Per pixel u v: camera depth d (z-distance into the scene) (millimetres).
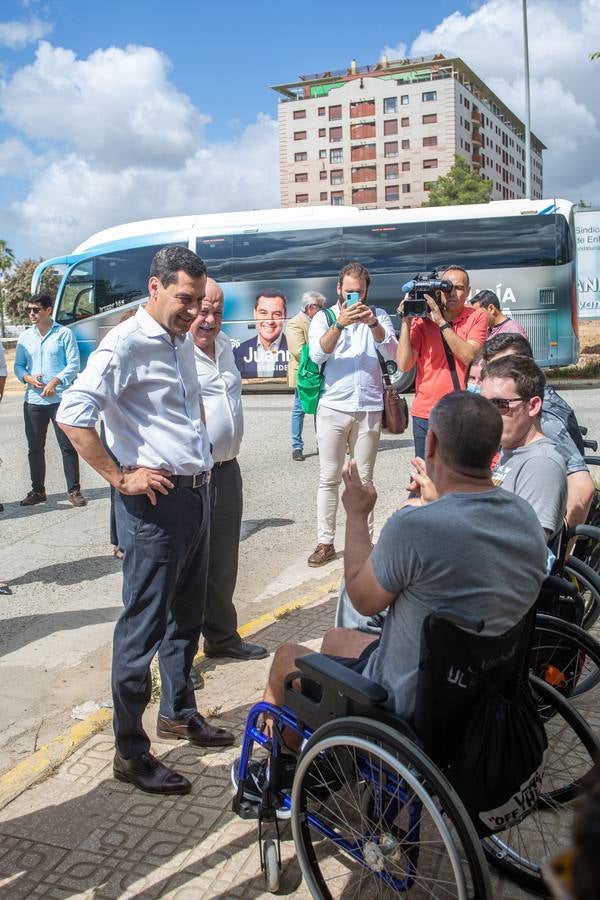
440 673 2230
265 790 2727
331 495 6250
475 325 5203
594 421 12172
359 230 16953
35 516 8500
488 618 2254
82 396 3076
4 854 2943
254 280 17453
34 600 5930
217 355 4352
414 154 111438
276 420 14266
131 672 3250
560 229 16094
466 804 2299
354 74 117000
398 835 2443
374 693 2311
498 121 128750
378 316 6078
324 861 2814
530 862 2688
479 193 69562
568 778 2756
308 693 2684
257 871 2807
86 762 3535
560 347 16234
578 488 3621
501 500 2357
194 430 3316
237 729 3762
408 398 16844
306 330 10406
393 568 2299
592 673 3328
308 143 117125
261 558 6707
